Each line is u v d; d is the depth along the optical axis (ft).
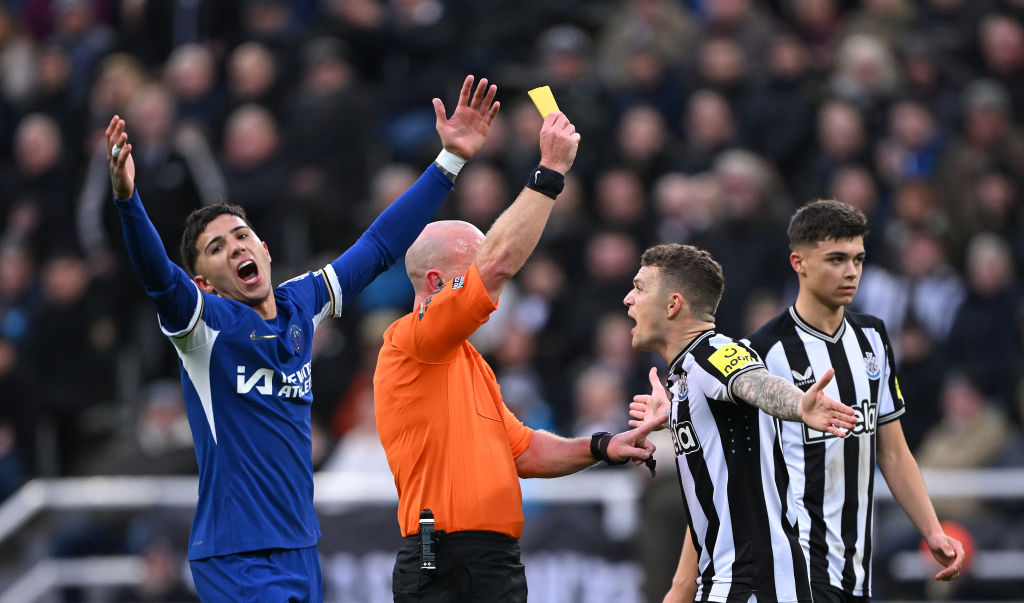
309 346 59.47
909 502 65.67
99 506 110.73
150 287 54.70
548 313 125.39
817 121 135.85
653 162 133.49
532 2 156.87
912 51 147.02
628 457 61.05
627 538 102.17
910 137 134.62
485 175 130.11
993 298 122.21
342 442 115.65
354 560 104.06
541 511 103.60
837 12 160.56
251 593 55.47
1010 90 147.95
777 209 125.29
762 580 56.75
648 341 59.26
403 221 62.95
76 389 133.18
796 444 63.52
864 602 64.80
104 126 147.02
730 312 119.34
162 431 119.65
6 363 133.59
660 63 142.51
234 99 147.95
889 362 66.49
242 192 136.77
